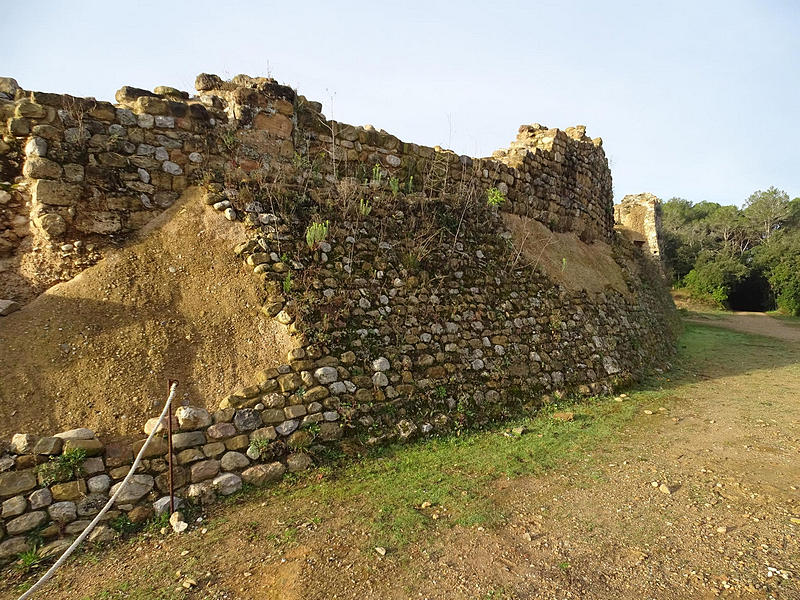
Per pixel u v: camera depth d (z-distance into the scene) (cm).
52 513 357
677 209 4816
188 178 628
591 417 688
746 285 3359
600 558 344
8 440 374
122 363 461
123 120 589
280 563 333
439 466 502
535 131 1248
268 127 696
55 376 431
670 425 665
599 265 1218
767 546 357
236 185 645
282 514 400
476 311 749
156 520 384
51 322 469
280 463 460
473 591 305
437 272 747
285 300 573
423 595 301
